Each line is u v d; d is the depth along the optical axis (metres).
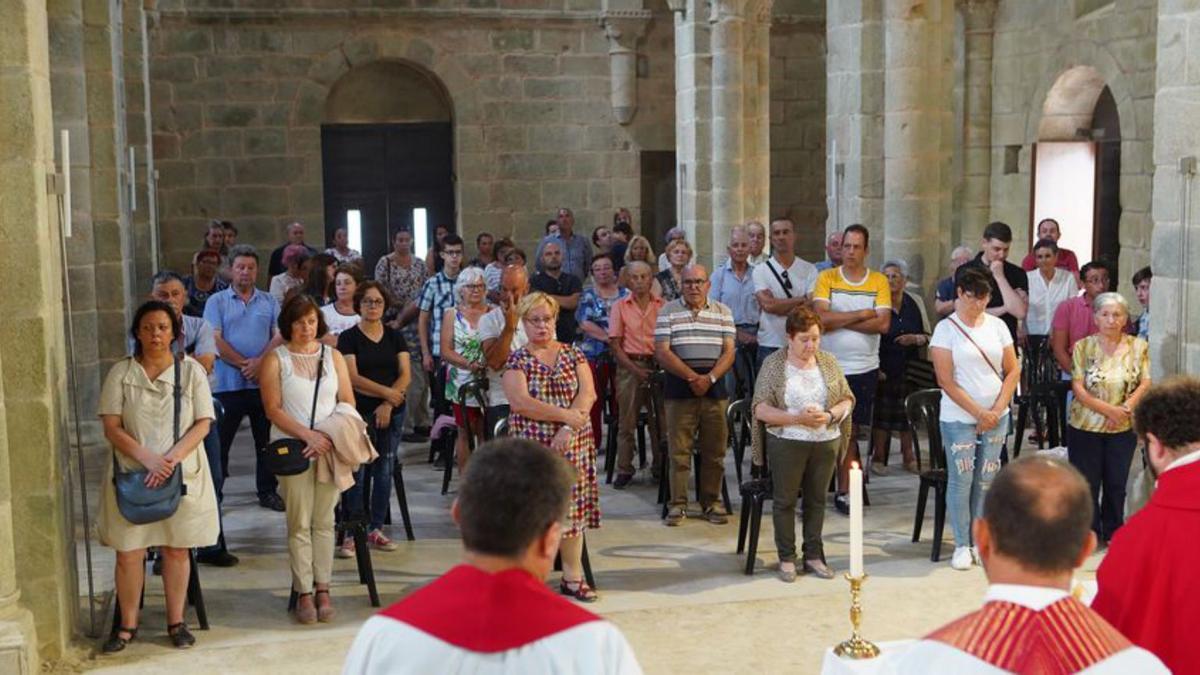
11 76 6.34
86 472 10.61
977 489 7.98
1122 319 7.98
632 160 20.20
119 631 6.82
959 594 7.55
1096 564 7.90
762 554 8.37
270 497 9.68
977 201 17.16
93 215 11.05
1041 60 15.84
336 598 7.65
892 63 11.77
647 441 12.15
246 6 18.73
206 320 8.86
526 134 19.86
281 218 19.22
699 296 8.89
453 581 2.75
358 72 19.64
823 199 20.80
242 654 6.74
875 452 10.62
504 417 8.95
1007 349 7.92
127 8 13.89
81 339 10.88
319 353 7.29
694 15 16.14
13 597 6.19
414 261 13.73
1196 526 3.62
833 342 9.24
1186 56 7.05
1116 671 2.67
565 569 7.52
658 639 6.89
